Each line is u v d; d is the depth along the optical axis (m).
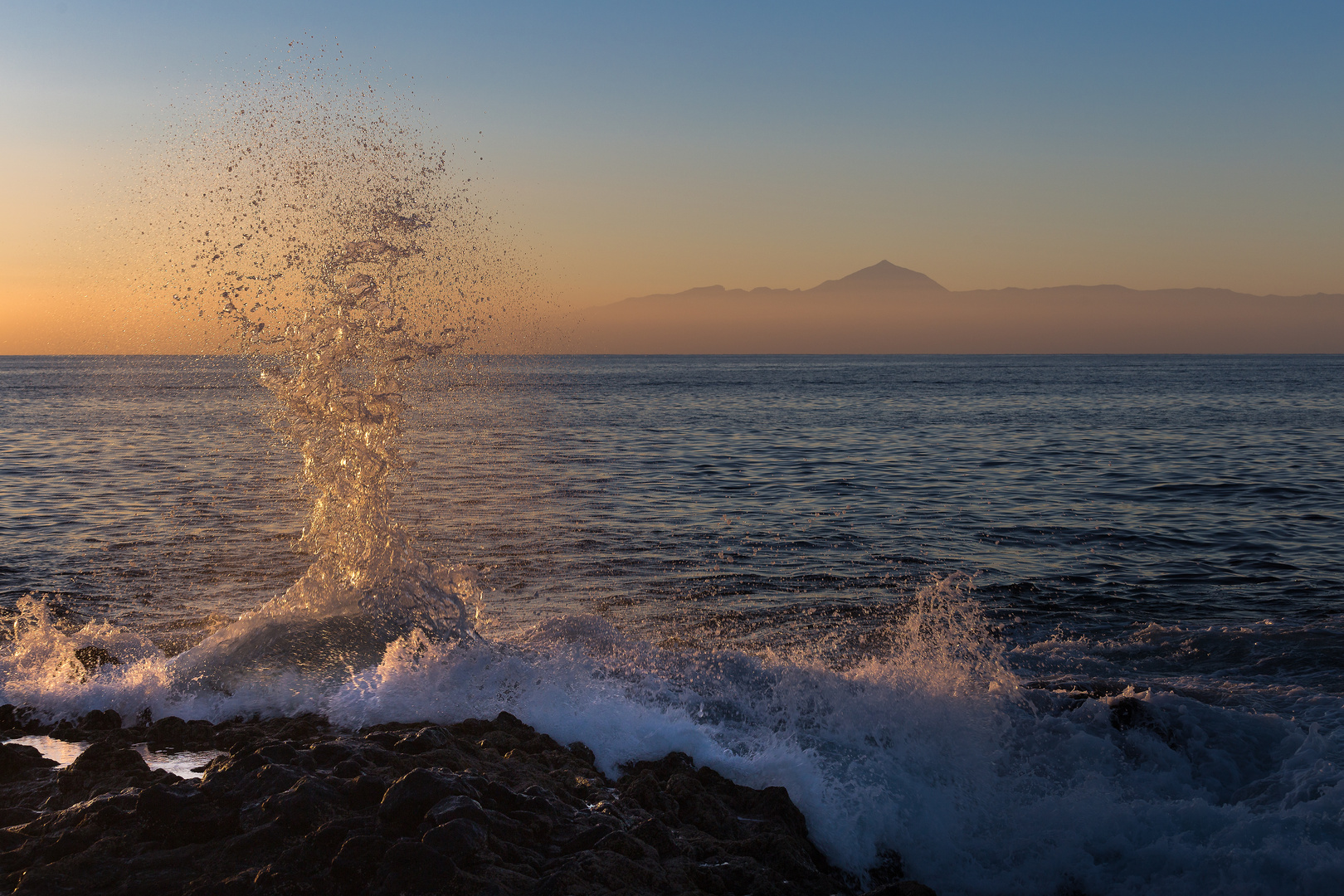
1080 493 19.84
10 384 86.75
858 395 73.50
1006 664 8.20
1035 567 12.51
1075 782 5.66
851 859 4.93
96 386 82.31
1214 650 8.49
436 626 7.33
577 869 3.87
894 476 22.88
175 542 13.64
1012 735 6.09
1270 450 29.80
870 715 5.98
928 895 4.37
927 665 7.20
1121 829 5.11
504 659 6.61
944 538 14.59
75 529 14.68
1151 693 6.66
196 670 6.55
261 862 3.92
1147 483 21.52
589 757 5.59
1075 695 6.68
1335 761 5.63
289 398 7.98
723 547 13.74
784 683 6.46
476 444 31.03
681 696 6.42
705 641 9.09
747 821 4.93
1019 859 5.06
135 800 4.42
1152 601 10.84
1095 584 11.59
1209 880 4.69
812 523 15.93
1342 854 4.64
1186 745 6.01
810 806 5.13
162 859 3.96
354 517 7.83
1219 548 13.86
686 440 33.56
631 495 19.11
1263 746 6.02
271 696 6.32
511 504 17.64
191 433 34.22
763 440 33.84
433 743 5.14
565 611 10.16
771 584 11.48
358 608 7.37
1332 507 17.78
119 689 6.38
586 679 6.54
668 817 4.79
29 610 9.74
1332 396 68.88
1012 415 48.81
